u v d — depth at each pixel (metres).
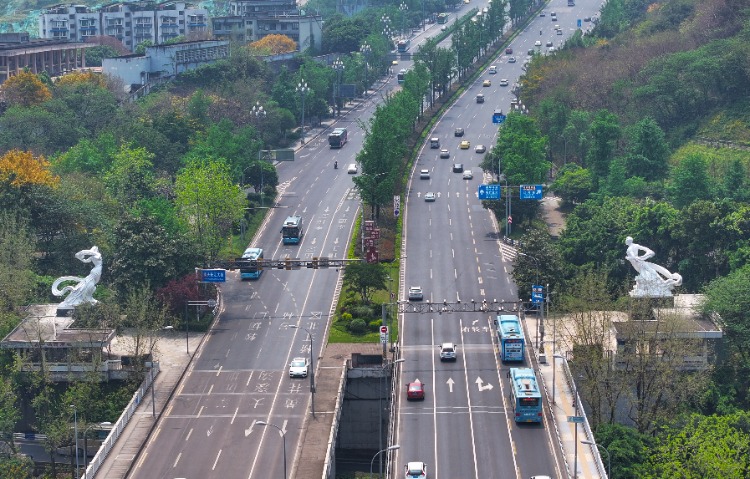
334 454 184.38
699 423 172.12
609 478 168.75
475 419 187.50
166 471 175.12
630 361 193.88
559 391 197.25
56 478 190.75
